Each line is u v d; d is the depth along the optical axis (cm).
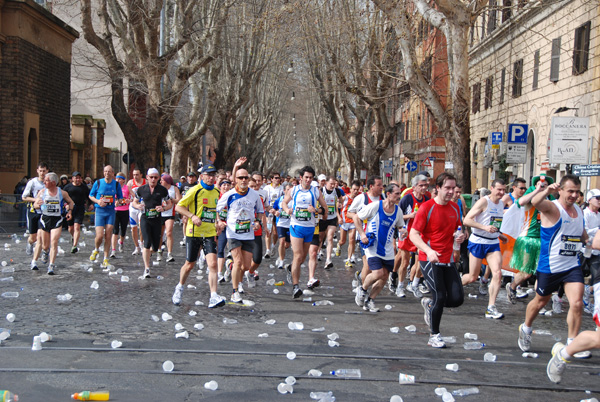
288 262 1518
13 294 941
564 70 2191
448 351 680
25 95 2616
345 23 2577
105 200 1307
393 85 2670
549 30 2336
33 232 1410
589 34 1995
